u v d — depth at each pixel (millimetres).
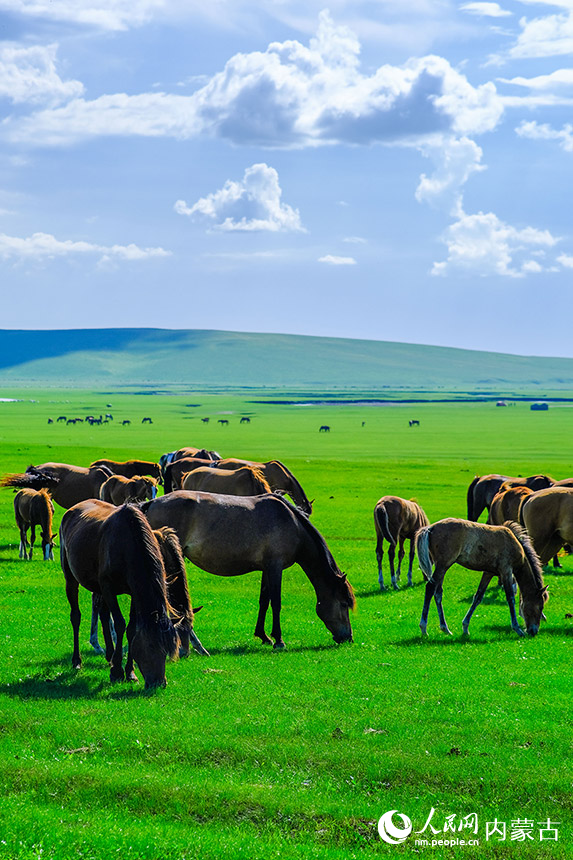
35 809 9633
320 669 16188
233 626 20578
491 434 172750
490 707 13750
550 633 20344
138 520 14648
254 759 11398
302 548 19156
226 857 8781
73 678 15062
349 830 9664
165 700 13625
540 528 24531
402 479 64875
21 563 29594
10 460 66500
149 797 10148
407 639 19469
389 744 11984
